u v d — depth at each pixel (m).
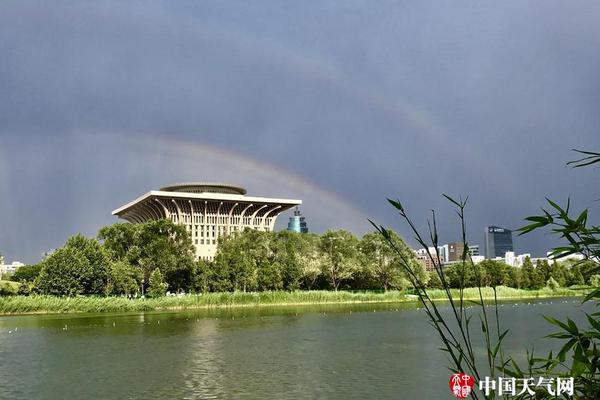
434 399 23.66
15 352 38.97
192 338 46.72
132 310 83.56
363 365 32.34
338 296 105.44
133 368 32.16
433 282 107.94
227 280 104.81
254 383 27.47
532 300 108.19
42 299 78.06
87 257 88.44
